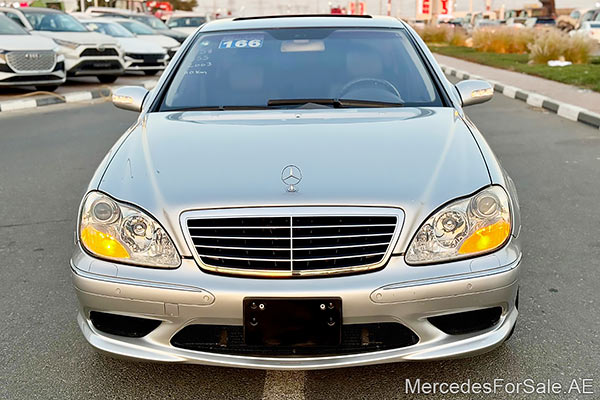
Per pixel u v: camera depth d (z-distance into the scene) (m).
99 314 2.37
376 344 2.29
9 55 11.16
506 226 2.33
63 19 14.25
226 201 2.27
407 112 3.04
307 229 2.23
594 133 7.73
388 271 2.21
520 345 2.80
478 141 2.72
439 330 2.27
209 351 2.30
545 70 14.43
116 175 2.49
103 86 13.62
